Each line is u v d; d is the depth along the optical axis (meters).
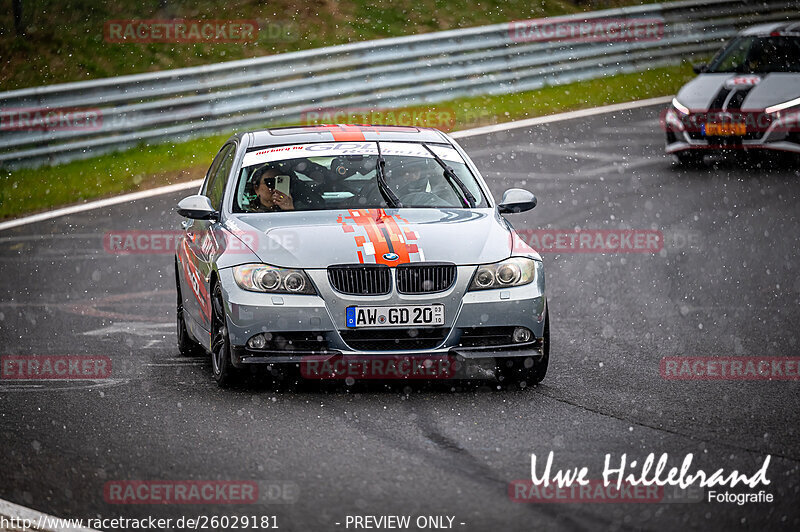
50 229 49.53
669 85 78.50
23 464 18.28
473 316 22.84
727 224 43.62
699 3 79.25
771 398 22.12
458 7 85.56
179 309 28.98
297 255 22.98
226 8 81.06
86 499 16.31
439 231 23.88
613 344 28.23
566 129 65.88
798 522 14.77
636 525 14.63
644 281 36.28
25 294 38.06
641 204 47.78
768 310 31.77
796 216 44.34
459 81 69.38
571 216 46.22
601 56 75.12
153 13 80.25
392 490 16.28
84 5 80.25
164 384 24.58
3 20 78.69
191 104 61.25
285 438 19.38
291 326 22.56
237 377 23.52
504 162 57.53
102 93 59.16
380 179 26.25
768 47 56.06
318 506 15.62
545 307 23.78
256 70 62.88
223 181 27.27
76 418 21.41
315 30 79.69
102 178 58.91
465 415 20.91
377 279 22.73
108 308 35.59
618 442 18.81
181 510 15.62
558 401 22.09
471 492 16.12
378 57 66.38
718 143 53.06
